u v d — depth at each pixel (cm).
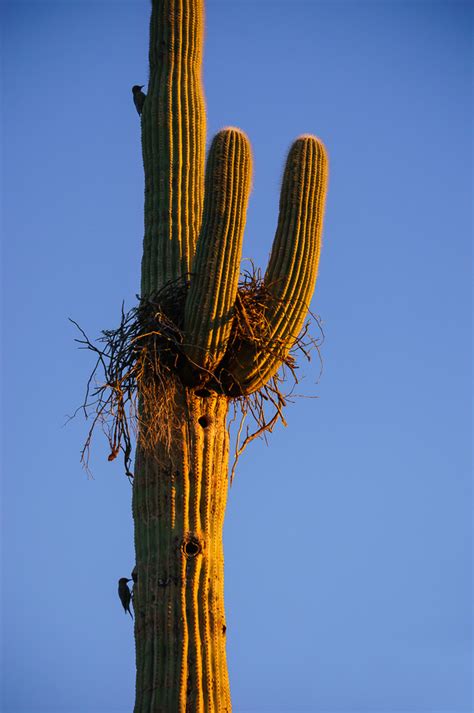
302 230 1393
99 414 1316
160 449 1350
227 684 1305
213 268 1318
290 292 1378
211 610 1316
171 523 1330
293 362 1395
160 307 1333
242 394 1382
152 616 1309
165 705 1273
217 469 1366
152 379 1338
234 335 1353
